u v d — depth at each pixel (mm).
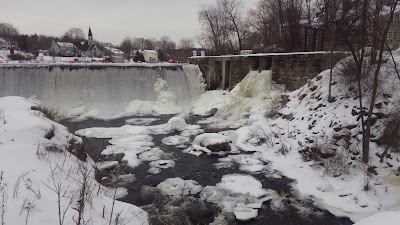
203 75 27094
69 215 5891
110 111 22266
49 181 7312
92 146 14891
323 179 10875
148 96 24266
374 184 10016
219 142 14148
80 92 22266
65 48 82562
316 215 9016
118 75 23469
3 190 5973
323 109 14344
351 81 14109
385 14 12977
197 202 9766
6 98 13961
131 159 13219
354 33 12914
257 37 46781
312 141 12875
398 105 12070
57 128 11391
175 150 14578
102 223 6160
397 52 15234
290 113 16016
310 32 29766
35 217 5457
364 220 5730
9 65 20688
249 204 9625
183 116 21828
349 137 12125
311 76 18641
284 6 32625
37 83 21281
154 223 8641
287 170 11922
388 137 11219
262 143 14602
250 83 21766
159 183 11094
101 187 9258
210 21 45812
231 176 11578
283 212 9219
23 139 9289
